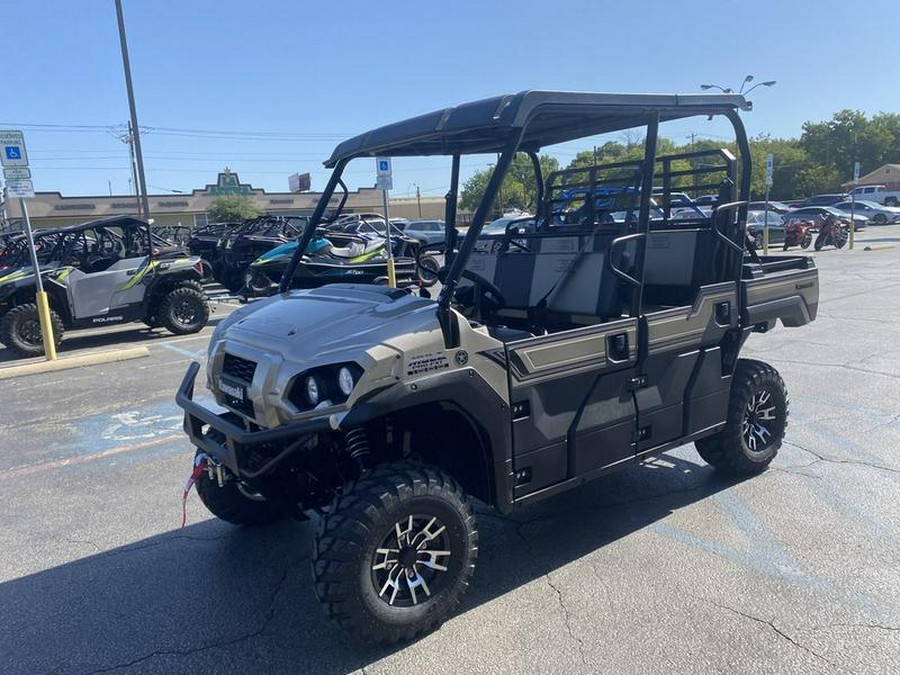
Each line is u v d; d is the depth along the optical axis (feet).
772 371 14.19
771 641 9.12
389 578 9.21
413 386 8.87
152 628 10.16
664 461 15.72
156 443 18.66
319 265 38.91
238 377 10.11
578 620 9.80
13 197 28.58
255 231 53.16
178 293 37.14
